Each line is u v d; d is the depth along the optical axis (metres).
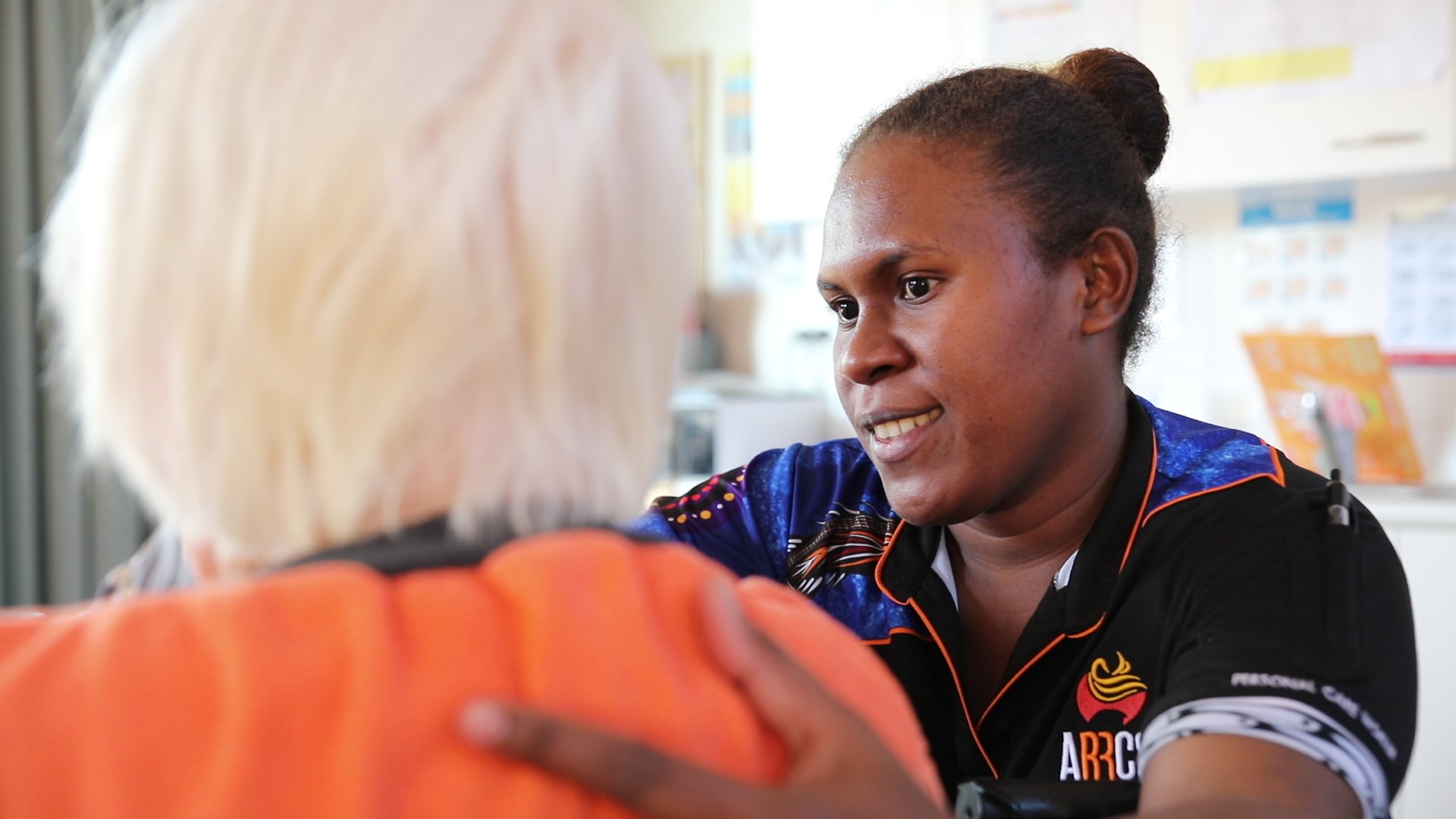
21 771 0.39
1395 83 2.52
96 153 0.47
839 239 0.95
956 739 0.98
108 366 0.45
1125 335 0.98
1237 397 3.03
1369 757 0.73
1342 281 2.92
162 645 0.41
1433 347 2.84
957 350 0.90
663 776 0.39
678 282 0.50
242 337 0.43
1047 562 0.99
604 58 0.48
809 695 0.44
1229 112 2.65
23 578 2.73
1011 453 0.92
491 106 0.45
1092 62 1.05
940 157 0.92
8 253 2.70
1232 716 0.73
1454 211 2.80
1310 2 2.57
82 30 2.74
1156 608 0.90
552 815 0.39
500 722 0.39
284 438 0.44
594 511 0.48
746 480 1.19
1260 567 0.84
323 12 0.45
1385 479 2.67
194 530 0.47
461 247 0.43
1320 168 2.59
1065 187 0.92
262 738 0.39
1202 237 3.05
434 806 0.39
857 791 0.41
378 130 0.43
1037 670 0.95
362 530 0.45
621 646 0.43
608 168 0.47
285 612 0.42
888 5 3.00
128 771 0.39
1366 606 0.81
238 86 0.44
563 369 0.46
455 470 0.45
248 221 0.43
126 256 0.44
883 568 1.04
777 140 3.19
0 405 2.70
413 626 0.42
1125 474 0.95
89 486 2.80
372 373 0.43
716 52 3.70
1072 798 0.72
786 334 3.59
